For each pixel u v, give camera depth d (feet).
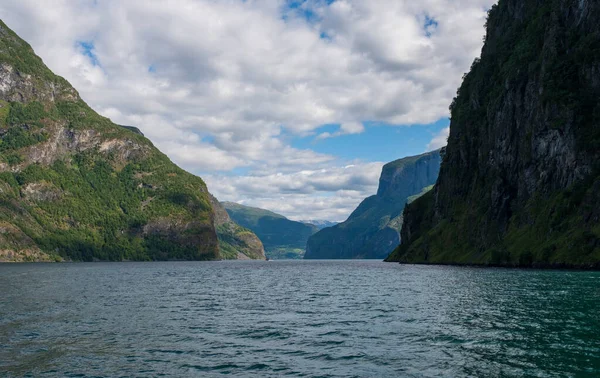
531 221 556.92
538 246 502.38
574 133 549.13
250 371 89.30
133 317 154.71
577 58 600.39
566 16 644.27
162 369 90.48
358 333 125.08
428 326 133.18
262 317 155.94
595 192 470.80
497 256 536.42
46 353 102.47
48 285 296.10
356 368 90.63
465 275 371.97
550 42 636.89
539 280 288.10
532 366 88.89
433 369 88.79
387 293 235.81
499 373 84.99
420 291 241.55
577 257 428.15
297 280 374.84
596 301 177.06
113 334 124.06
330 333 125.59
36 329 130.31
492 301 186.50
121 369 90.38
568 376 82.48
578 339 110.83
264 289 276.82
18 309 171.94
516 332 120.88
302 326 137.28
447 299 199.21
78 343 112.68
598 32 596.29
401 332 125.18
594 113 551.18
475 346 106.32
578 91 580.30
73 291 250.98
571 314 147.33
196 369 90.48
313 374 87.10
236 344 112.47
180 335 123.24
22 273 475.72
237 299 215.72
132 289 271.90
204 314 163.22
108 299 210.38
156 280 370.32
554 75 609.42
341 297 221.05
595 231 437.58
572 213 493.36
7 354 101.45
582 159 528.22
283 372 88.38
